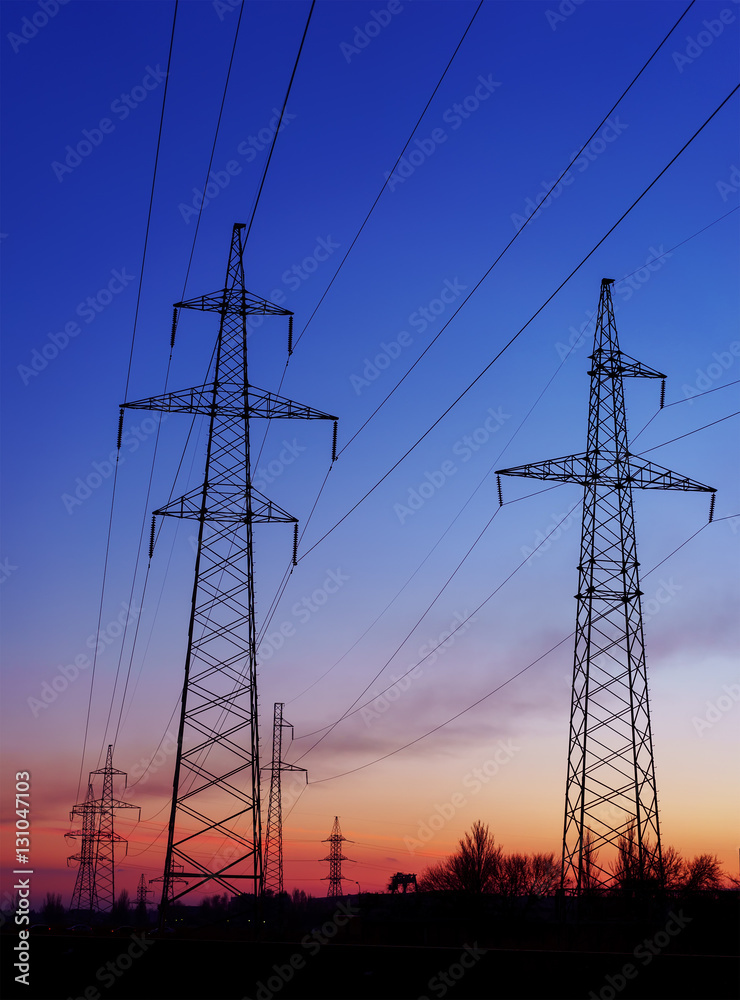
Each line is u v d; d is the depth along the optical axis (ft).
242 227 164.86
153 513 153.89
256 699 149.89
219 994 103.50
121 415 156.04
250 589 154.10
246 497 156.35
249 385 159.22
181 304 160.15
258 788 147.02
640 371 184.55
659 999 96.73
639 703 172.14
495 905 251.80
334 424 161.07
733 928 163.63
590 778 172.24
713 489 174.29
